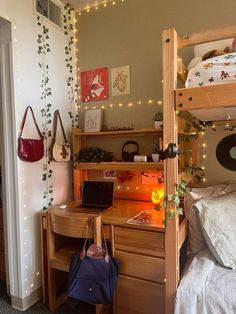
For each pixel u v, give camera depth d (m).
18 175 1.96
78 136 2.51
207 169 2.12
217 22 2.07
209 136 2.11
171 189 1.41
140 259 1.69
